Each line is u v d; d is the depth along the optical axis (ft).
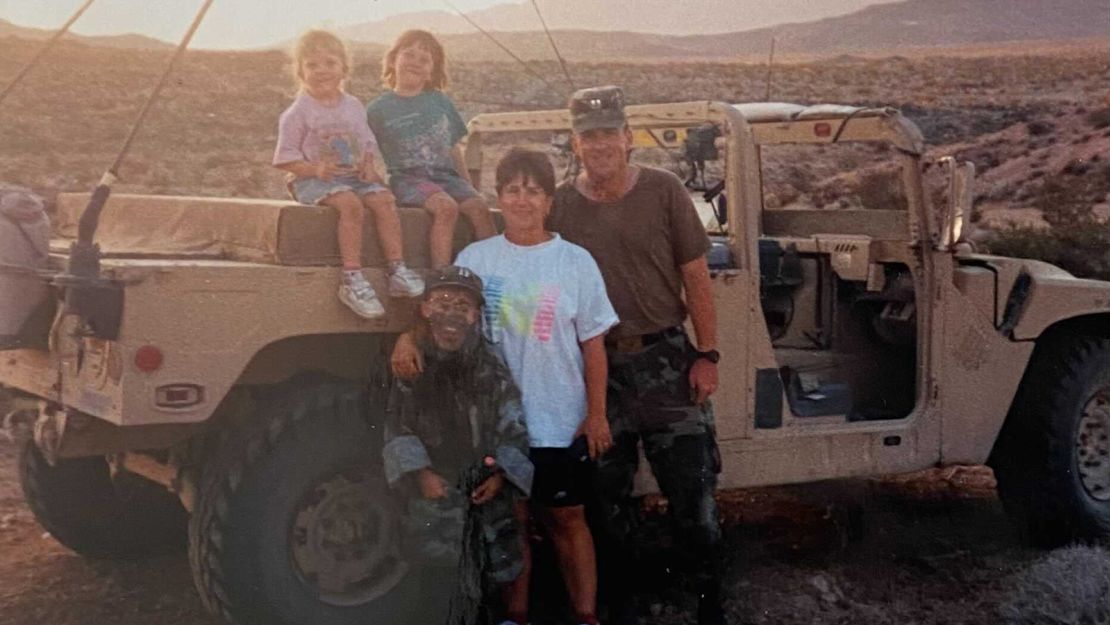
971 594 16.42
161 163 54.29
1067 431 18.48
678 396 13.64
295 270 12.40
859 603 15.89
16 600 15.37
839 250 18.88
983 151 60.64
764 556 17.53
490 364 12.49
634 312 13.57
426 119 14.35
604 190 13.56
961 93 66.85
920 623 15.25
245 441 12.80
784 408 16.11
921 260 17.62
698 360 13.66
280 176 55.98
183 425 13.09
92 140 55.93
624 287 13.55
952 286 17.72
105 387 11.84
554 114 17.75
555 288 12.76
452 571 13.35
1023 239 43.34
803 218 21.33
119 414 11.52
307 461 12.85
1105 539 18.85
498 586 12.57
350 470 13.21
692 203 13.57
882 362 19.56
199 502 12.86
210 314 11.92
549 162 13.01
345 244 12.64
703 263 13.57
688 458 13.61
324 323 12.58
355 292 12.48
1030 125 64.03
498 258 13.01
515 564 12.63
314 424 12.92
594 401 12.92
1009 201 55.77
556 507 13.08
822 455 16.48
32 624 14.53
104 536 16.84
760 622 15.06
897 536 18.95
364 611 13.29
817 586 16.25
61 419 12.58
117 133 57.11
